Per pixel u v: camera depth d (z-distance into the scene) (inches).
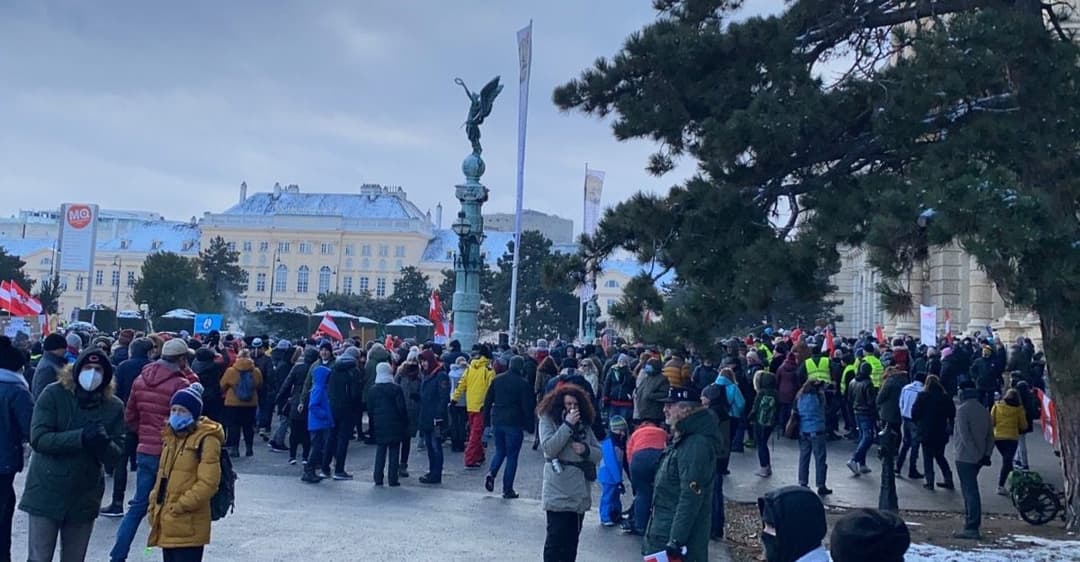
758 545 418.0
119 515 422.3
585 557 377.7
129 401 343.3
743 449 716.7
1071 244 312.7
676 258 395.5
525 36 1084.5
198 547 256.7
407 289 3346.5
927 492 566.3
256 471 577.9
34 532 265.4
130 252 4616.1
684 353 379.9
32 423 267.4
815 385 553.9
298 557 356.2
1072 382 321.7
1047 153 350.0
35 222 5556.1
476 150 1109.1
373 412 538.9
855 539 118.3
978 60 361.1
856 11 427.8
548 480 305.9
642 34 432.8
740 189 401.7
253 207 4773.6
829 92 394.3
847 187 386.3
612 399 609.0
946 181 330.0
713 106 412.8
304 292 4557.1
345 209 4736.7
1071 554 380.5
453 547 384.5
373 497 499.2
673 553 253.3
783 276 353.4
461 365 709.9
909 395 608.1
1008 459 568.1
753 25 418.3
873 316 2027.6
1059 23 428.5
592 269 441.4
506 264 2672.2
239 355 661.9
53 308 2640.3
